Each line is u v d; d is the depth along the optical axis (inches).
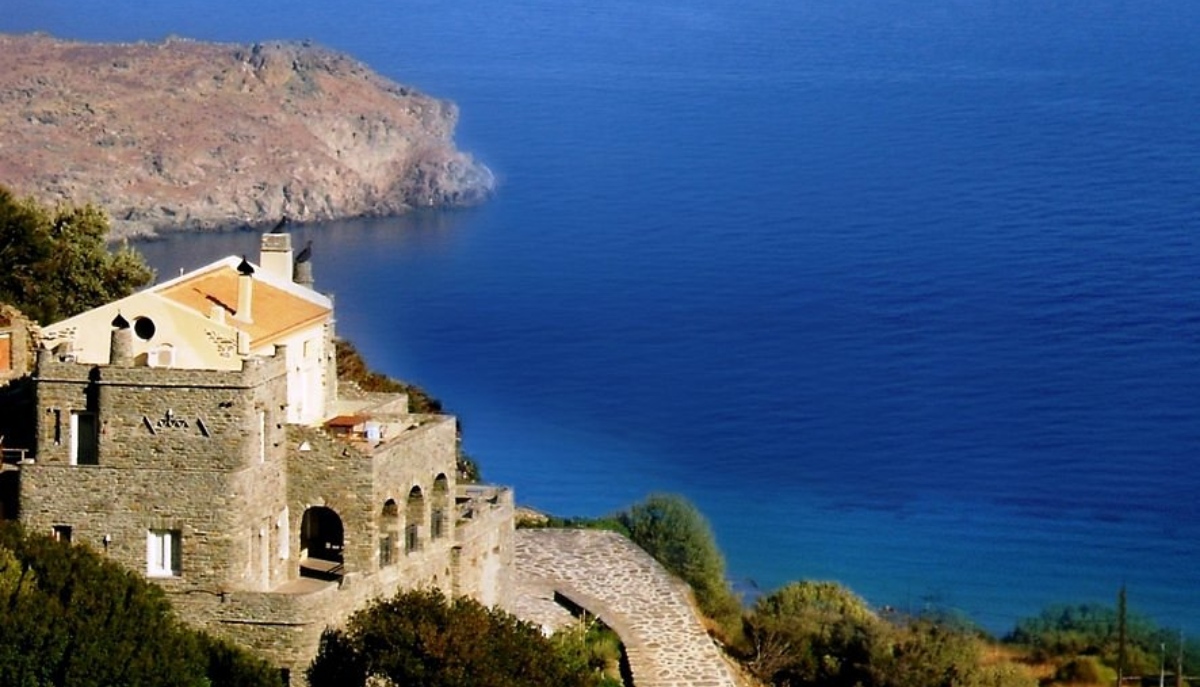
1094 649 5531.5
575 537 4827.8
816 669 4648.1
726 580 5467.5
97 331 3565.5
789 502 7726.4
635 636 4222.4
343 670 3435.0
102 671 3186.5
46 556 3321.9
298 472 3592.5
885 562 6737.2
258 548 3496.6
